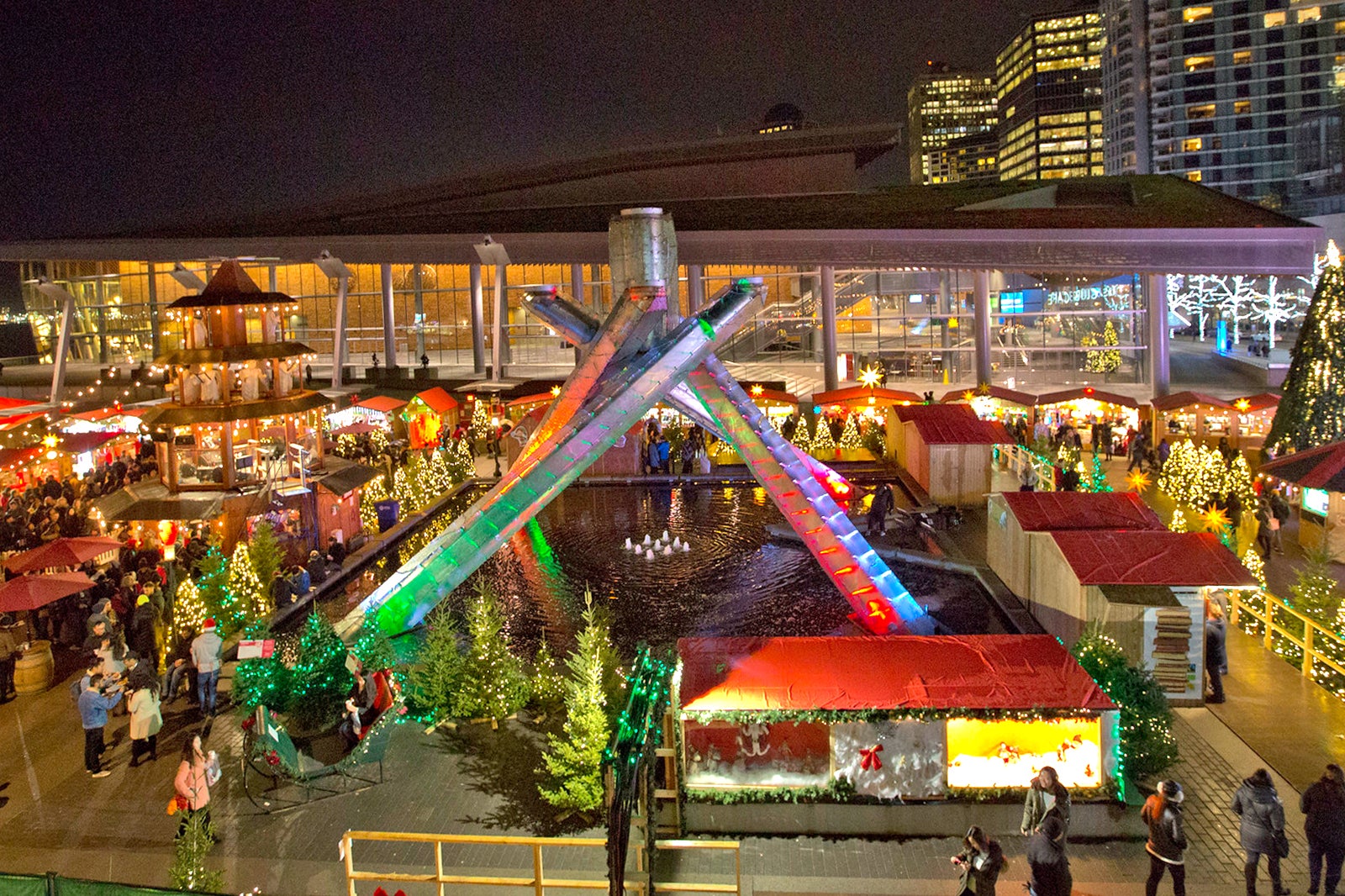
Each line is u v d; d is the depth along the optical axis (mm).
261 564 26438
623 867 11070
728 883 13281
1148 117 147000
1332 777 12391
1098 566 19469
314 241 67125
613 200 80062
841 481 22203
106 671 17969
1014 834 14406
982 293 58656
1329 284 30734
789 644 16516
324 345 82188
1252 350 85000
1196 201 58688
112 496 30719
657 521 34094
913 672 15391
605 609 18953
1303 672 19578
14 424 39312
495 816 15281
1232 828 14289
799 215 61938
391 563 31266
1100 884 13102
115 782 16938
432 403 49812
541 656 19562
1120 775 14273
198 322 29797
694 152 79188
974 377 64500
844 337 69125
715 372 20734
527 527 33844
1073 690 14734
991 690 14742
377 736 17188
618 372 20719
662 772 15031
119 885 10438
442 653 18906
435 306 80188
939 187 73625
